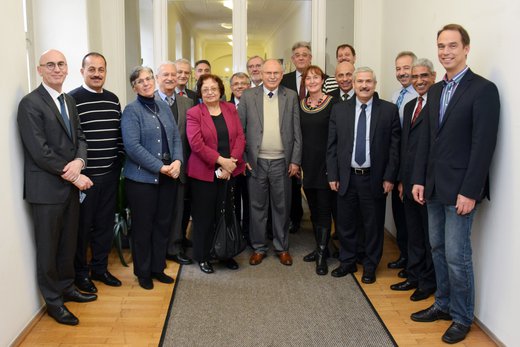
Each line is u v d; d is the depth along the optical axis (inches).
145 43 204.1
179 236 146.8
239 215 165.2
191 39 226.4
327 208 141.7
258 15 212.7
